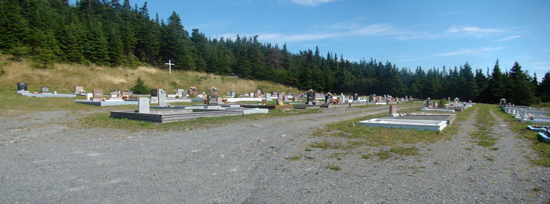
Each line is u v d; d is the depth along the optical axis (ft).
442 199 12.91
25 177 15.92
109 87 127.95
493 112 74.54
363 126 37.11
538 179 15.67
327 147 24.62
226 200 12.91
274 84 239.30
